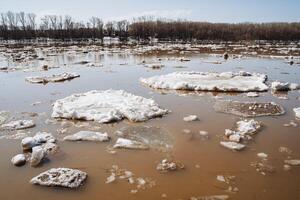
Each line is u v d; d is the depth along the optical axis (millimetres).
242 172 6453
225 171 6496
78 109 10672
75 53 35625
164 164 6746
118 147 7688
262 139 8219
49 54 34500
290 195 5613
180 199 5512
